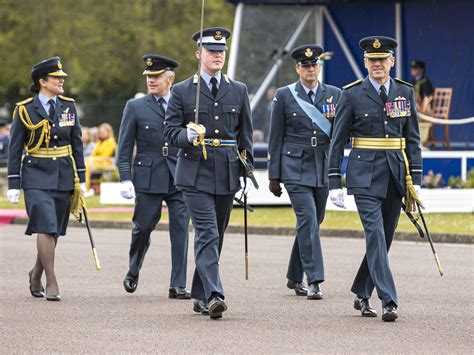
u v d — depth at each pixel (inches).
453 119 1943.9
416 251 1246.3
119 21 3358.8
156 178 932.6
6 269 1085.8
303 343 706.2
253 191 1747.0
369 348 691.4
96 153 2240.4
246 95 828.6
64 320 794.8
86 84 3619.6
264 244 1332.4
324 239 1395.2
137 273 936.9
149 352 679.1
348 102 818.2
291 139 954.1
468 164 1828.2
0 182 2213.3
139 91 3408.0
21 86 3656.5
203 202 809.5
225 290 948.0
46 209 903.1
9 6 3398.1
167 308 850.8
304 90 957.8
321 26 1913.1
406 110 816.3
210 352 677.9
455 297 904.9
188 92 819.4
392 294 789.2
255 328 760.3
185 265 914.7
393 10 1946.4
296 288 930.1
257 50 1884.8
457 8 1941.4
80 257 1190.3
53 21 3385.8
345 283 989.8
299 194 937.5
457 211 1619.1
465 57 1940.2
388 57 814.5
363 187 809.5
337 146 822.5
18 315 816.3
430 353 677.3
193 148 809.5
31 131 908.0
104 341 713.6
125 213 1706.4
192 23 3393.2
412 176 820.6
